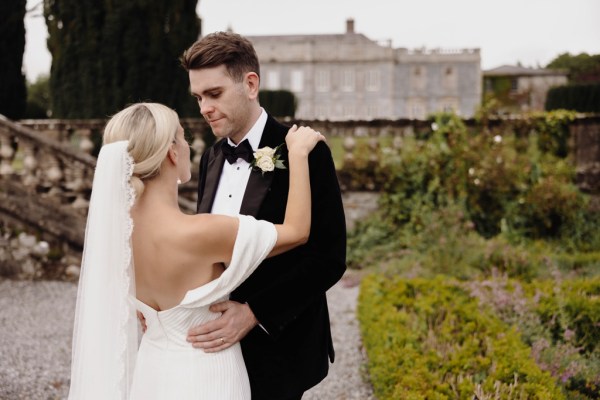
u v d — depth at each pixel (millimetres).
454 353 3174
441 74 47406
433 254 6750
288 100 18234
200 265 1783
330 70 47281
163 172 1839
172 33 8867
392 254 7516
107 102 8781
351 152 8547
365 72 47188
